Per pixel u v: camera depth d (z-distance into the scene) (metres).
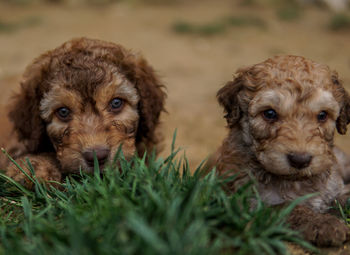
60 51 0.75
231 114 0.69
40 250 0.53
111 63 0.73
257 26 2.40
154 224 0.53
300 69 0.65
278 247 0.55
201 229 0.53
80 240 0.51
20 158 0.71
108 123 0.69
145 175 0.60
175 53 1.92
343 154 0.79
